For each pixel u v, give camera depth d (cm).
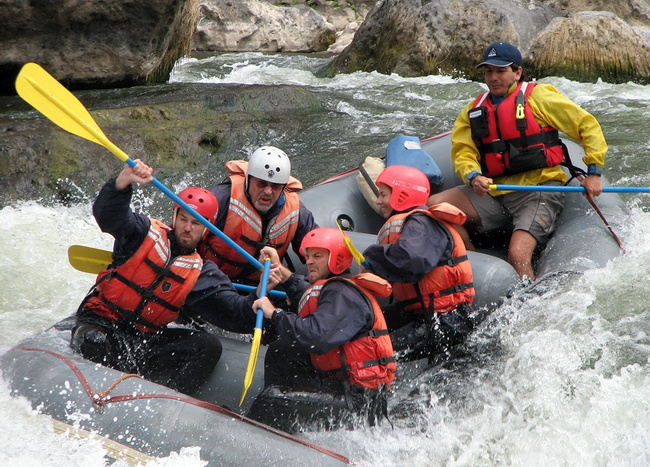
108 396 659
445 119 2128
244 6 4328
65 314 1093
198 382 843
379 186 875
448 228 843
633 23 2952
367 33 2975
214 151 1802
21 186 1489
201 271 828
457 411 783
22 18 2044
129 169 745
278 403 749
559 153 1070
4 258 1227
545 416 750
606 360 805
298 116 2072
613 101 2295
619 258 970
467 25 2714
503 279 910
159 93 2188
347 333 705
